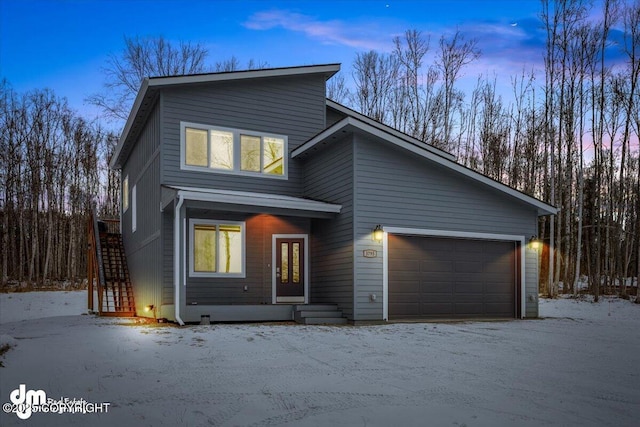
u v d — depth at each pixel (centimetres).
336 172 1428
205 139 1462
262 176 1537
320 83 1659
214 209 1271
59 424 514
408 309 1392
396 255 1391
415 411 559
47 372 691
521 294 1575
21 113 3378
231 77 1486
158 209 1402
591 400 615
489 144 3384
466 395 623
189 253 1404
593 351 945
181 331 1066
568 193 2734
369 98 3303
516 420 535
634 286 3170
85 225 3494
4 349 812
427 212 1441
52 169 3412
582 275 3731
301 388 641
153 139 1501
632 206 3219
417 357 846
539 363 819
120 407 562
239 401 586
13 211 3378
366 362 798
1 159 3262
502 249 1572
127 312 1591
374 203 1367
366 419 532
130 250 1859
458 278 1486
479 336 1104
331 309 1366
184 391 620
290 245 1522
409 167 1426
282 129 1580
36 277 3191
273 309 1338
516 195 1548
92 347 855
